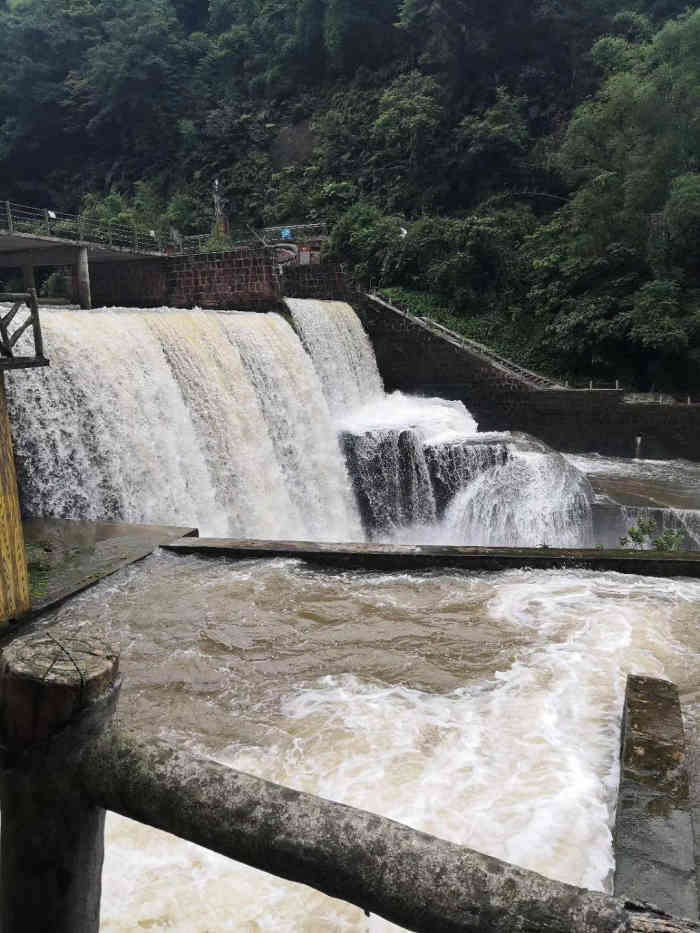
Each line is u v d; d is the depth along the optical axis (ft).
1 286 155.12
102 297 95.86
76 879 4.83
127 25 173.17
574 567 32.83
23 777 4.62
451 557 33.17
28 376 42.65
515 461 59.82
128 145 180.75
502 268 101.40
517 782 18.01
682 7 133.90
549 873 15.15
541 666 23.81
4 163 186.50
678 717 19.29
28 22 177.68
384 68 158.81
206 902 14.56
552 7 135.54
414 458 65.82
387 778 18.21
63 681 4.39
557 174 124.88
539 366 93.97
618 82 96.89
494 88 140.97
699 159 92.79
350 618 28.04
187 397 54.49
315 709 21.59
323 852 4.07
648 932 3.57
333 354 78.95
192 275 88.17
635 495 60.59
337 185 146.20
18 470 41.73
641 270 91.81
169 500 49.55
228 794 4.33
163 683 23.24
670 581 31.37
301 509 64.64
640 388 89.76
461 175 136.05
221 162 169.68
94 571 32.76
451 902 3.82
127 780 4.48
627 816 15.83
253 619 28.07
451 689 22.67
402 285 107.45
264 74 177.17
